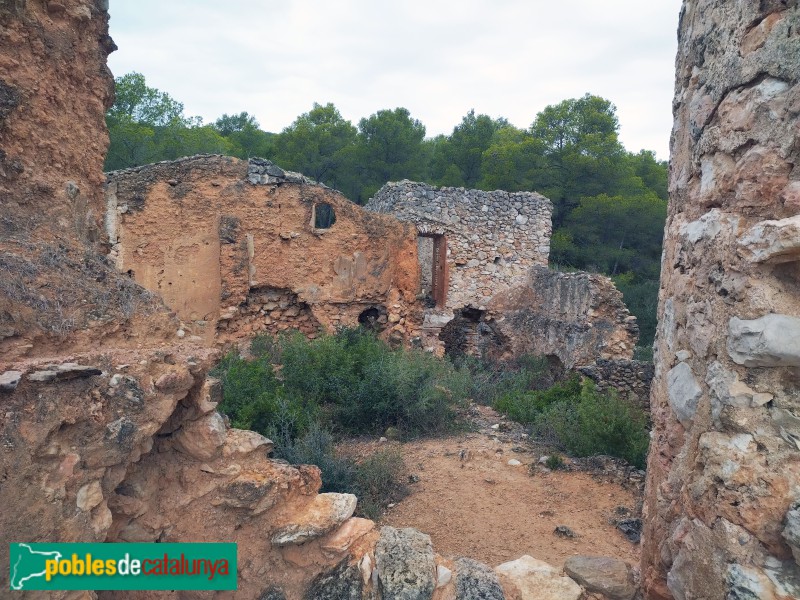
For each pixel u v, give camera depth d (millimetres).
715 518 2264
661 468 3070
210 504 3232
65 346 2938
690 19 3139
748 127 2342
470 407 10188
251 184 12180
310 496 3676
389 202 16406
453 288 15984
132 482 2975
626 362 10688
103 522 2568
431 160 26953
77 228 3631
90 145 4062
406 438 8086
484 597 3338
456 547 4996
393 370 8734
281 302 12852
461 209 15922
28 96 3377
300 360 9297
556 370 14125
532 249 16500
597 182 23391
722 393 2305
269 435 6922
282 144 26609
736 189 2402
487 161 24062
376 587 3303
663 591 2932
